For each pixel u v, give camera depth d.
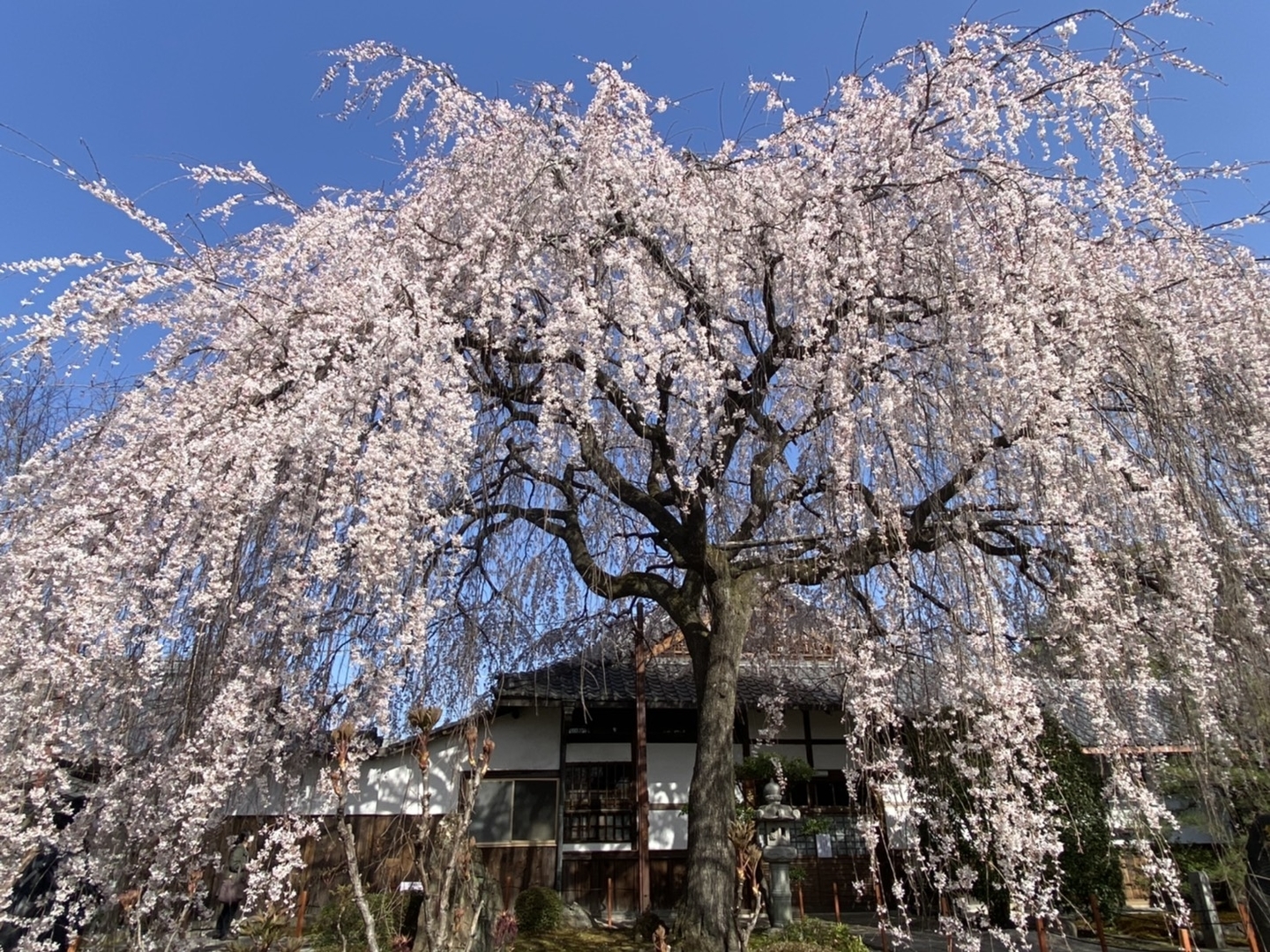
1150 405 4.70
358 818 8.95
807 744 10.20
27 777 3.46
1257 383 4.82
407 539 3.96
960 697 4.56
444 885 3.01
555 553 7.63
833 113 5.84
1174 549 4.28
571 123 5.85
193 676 3.91
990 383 4.52
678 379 5.58
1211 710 4.26
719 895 5.61
